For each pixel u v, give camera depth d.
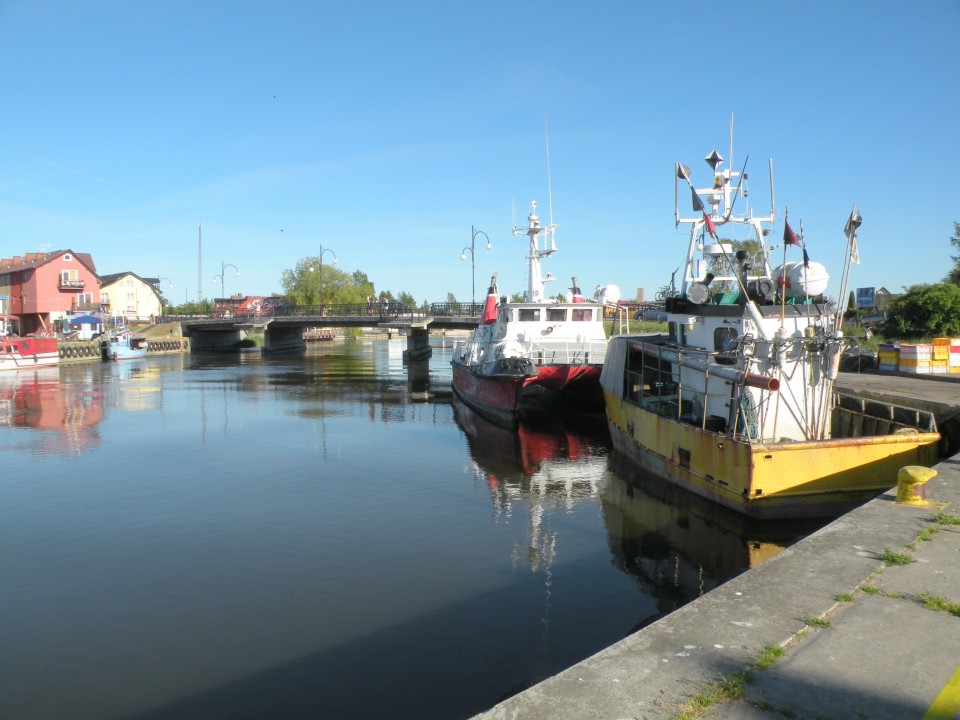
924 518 8.06
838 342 13.31
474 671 8.06
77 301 74.19
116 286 89.25
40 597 10.46
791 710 4.32
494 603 10.00
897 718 4.23
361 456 21.14
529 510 14.92
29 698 7.63
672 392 17.27
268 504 15.63
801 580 6.35
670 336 18.11
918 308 35.66
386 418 29.09
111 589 10.74
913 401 15.31
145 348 67.88
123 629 9.34
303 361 64.62
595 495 16.16
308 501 15.88
